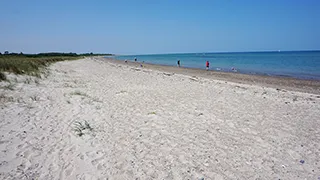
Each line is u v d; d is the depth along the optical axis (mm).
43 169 3295
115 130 5156
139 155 3965
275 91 10812
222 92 10391
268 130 5371
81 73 18016
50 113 5996
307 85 13547
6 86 8383
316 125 5762
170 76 17141
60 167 3393
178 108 7344
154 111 6902
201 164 3693
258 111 7113
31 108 6238
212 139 4773
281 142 4660
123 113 6605
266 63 39562
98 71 20969
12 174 3074
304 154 4133
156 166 3600
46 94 8195
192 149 4262
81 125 5238
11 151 3699
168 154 4031
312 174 3449
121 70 22844
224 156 3994
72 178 3129
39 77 12016
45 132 4672
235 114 6738
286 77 17766
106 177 3225
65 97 8008
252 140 4750
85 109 6727
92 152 3971
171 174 3371
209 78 16750
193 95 9594
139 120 5980
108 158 3795
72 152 3906
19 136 4320
